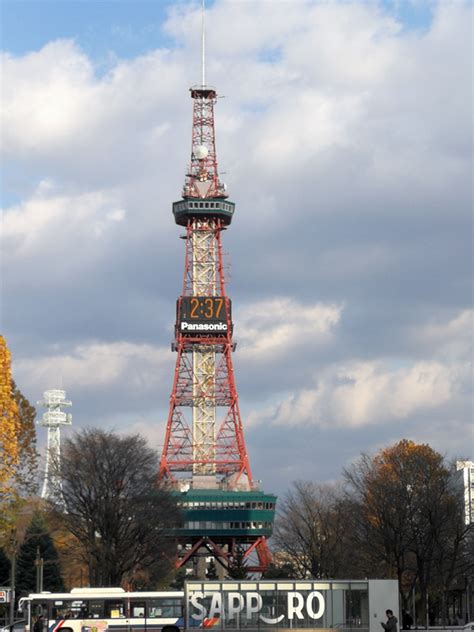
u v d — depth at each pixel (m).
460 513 159.75
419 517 157.62
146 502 172.62
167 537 188.62
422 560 155.25
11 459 127.88
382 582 106.12
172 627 113.38
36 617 110.06
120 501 170.12
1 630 115.56
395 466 166.62
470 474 186.38
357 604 105.88
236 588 106.38
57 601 113.88
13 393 134.62
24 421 134.38
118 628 113.12
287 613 105.75
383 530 158.88
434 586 178.50
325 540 199.00
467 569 167.88
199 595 106.12
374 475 174.25
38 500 174.75
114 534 168.25
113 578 168.75
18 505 128.88
